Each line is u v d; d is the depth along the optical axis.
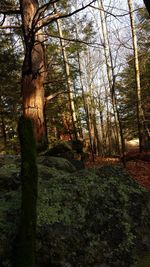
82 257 3.73
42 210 3.96
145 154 16.52
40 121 10.33
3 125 20.52
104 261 3.79
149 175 12.52
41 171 5.18
